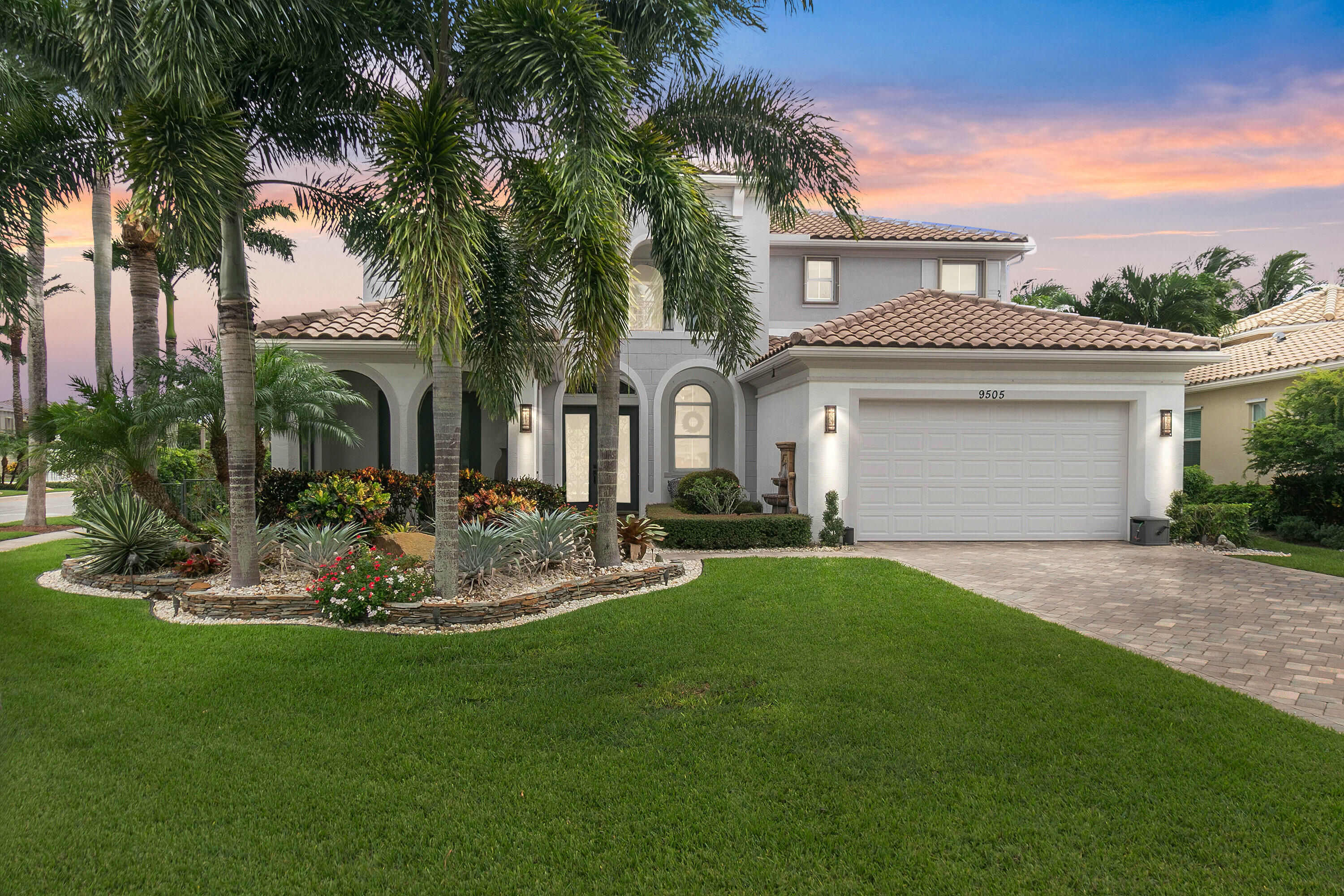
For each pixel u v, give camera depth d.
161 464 16.89
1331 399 14.59
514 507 11.34
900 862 3.35
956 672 5.84
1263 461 15.53
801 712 5.03
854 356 13.05
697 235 8.88
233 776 4.14
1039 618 7.68
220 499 13.28
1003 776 4.13
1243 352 20.72
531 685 5.59
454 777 4.15
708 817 3.72
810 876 3.25
